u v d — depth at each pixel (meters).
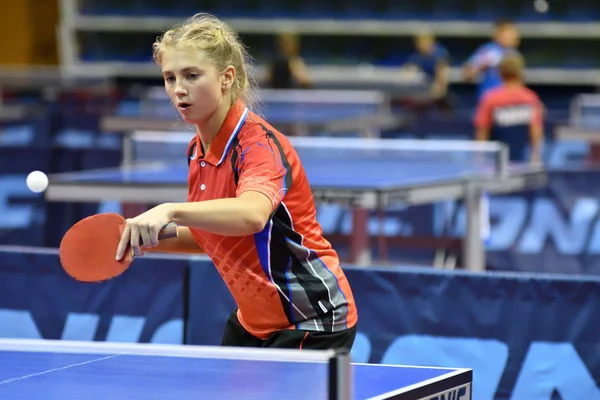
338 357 5.32
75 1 49.22
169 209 5.86
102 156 21.80
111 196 15.35
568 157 30.17
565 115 46.41
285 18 49.53
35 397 6.21
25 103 40.28
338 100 32.78
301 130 27.30
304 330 7.11
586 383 10.47
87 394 6.22
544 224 20.53
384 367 7.38
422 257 20.98
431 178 15.92
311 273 7.08
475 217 16.75
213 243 7.11
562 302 10.51
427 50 41.62
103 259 6.02
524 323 10.60
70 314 11.73
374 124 29.97
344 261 19.05
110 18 49.19
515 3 49.12
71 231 6.02
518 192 20.66
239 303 7.30
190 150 7.31
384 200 14.39
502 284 10.65
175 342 11.49
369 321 10.99
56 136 30.06
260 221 6.16
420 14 49.31
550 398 10.54
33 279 11.83
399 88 40.06
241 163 6.72
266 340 7.30
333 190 14.55
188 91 6.66
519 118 26.25
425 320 10.84
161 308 11.52
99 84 41.38
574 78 48.50
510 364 10.62
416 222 20.97
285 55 38.78
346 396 5.33
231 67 6.77
